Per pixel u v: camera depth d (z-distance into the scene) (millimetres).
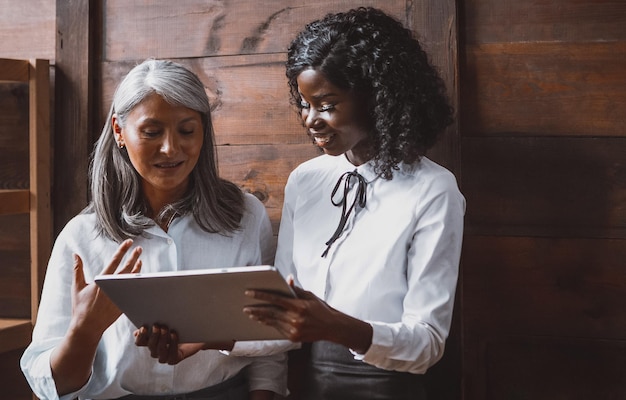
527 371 2123
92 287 1663
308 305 1460
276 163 2273
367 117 1792
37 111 2303
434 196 1757
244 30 2281
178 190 1922
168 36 2342
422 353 1644
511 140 2115
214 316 1527
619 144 2062
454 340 2115
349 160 1895
